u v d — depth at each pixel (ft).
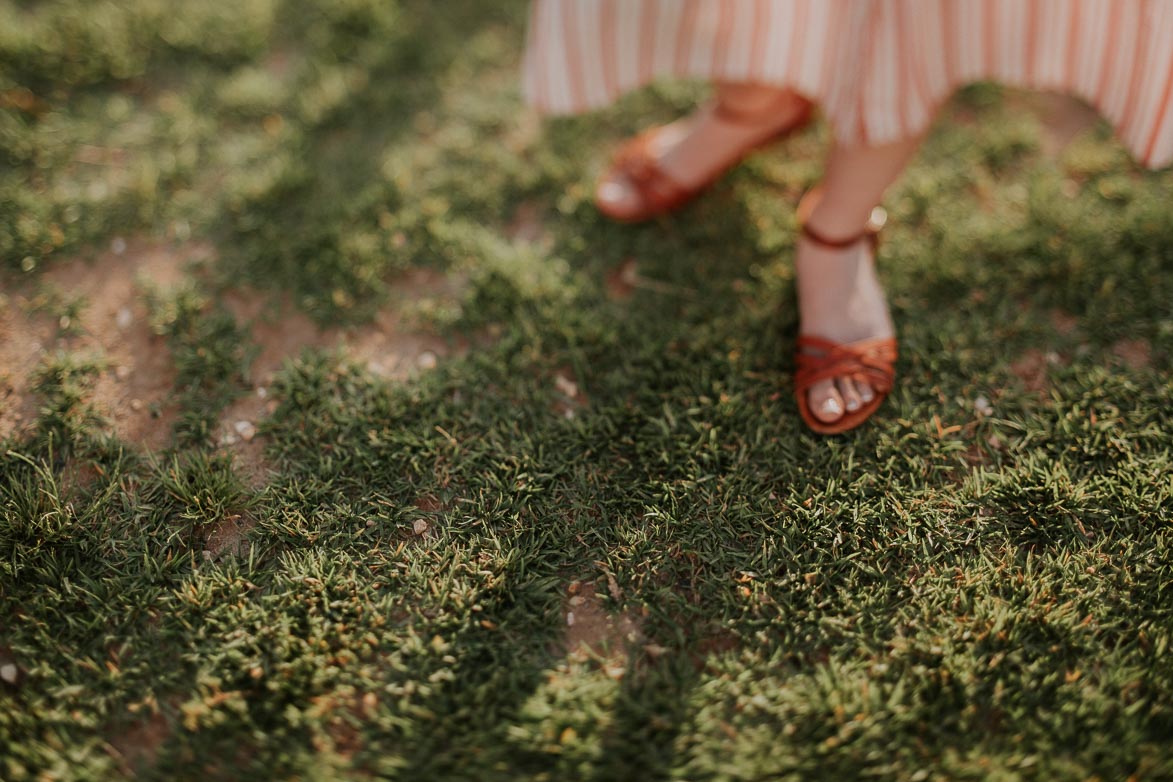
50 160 4.85
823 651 3.97
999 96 5.03
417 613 4.00
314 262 4.62
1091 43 3.89
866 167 4.13
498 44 5.22
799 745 3.81
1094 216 4.70
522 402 4.37
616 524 4.15
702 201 4.81
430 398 4.35
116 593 4.02
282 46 5.22
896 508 4.13
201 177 4.85
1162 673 3.87
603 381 4.41
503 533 4.14
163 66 5.13
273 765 3.78
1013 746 3.80
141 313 4.54
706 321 4.53
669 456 4.23
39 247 4.63
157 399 4.38
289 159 4.88
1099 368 4.35
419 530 4.15
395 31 5.24
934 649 3.91
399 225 4.73
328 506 4.18
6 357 4.43
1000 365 4.38
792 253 4.66
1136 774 3.74
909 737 3.81
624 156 4.79
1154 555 4.04
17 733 3.82
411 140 4.97
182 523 4.16
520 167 4.90
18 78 5.04
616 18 4.02
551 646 3.99
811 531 4.11
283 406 4.34
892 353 4.28
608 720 3.84
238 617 3.98
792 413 4.32
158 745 3.84
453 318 4.53
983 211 4.76
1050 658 3.92
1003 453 4.26
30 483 4.16
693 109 5.08
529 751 3.79
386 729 3.84
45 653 3.92
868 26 3.85
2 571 4.02
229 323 4.51
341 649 3.95
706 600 4.03
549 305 4.56
